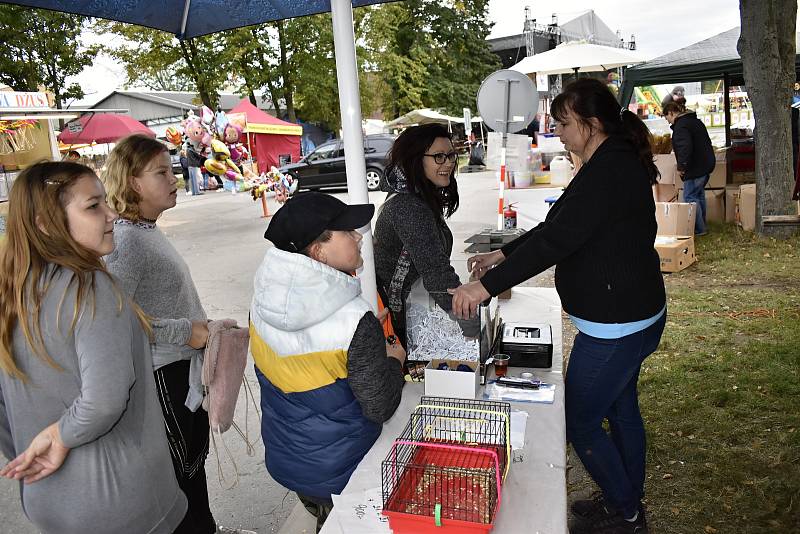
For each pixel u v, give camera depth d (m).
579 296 2.10
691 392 3.87
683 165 7.64
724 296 5.70
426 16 36.12
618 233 2.00
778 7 7.27
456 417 1.81
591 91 2.02
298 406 1.74
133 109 33.56
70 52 22.89
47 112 16.81
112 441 1.54
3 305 1.44
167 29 3.23
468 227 9.98
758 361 4.19
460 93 35.91
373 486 1.68
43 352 1.43
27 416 1.50
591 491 2.98
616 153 1.98
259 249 9.88
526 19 27.75
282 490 3.13
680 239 6.79
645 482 3.03
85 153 22.81
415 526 1.45
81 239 1.50
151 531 1.65
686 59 9.62
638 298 2.05
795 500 2.80
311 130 29.23
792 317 5.01
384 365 1.68
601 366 2.13
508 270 2.01
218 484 3.21
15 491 3.27
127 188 2.06
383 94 32.41
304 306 1.61
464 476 1.57
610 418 2.51
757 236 7.79
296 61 24.80
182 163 20.88
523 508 1.55
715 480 3.00
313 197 1.69
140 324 1.64
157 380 2.07
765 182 7.70
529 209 7.96
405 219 2.26
